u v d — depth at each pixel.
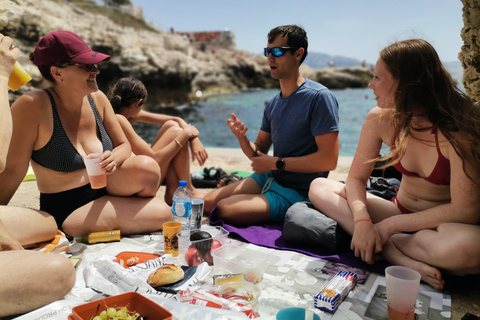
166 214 3.24
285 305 2.17
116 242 3.04
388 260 2.69
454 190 2.40
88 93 2.92
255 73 55.25
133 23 36.72
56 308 2.00
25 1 16.42
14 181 2.86
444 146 2.43
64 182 3.05
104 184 2.82
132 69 25.91
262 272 2.50
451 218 2.42
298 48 3.53
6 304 1.92
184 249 2.68
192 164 6.30
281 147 3.75
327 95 3.47
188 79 31.47
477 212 2.39
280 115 3.71
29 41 15.59
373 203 2.94
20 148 2.80
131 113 3.91
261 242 3.13
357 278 2.53
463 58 3.28
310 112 3.52
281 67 3.56
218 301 2.07
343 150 14.27
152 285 2.28
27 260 2.00
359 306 2.20
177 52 30.62
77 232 3.05
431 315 2.13
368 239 2.56
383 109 2.76
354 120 25.12
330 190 3.07
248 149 3.89
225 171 5.57
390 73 2.51
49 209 3.12
